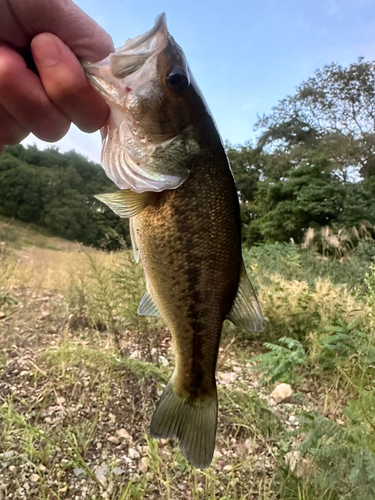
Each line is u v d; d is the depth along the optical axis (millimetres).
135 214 190
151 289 201
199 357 208
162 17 184
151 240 192
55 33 163
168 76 180
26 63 162
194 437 208
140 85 177
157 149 183
